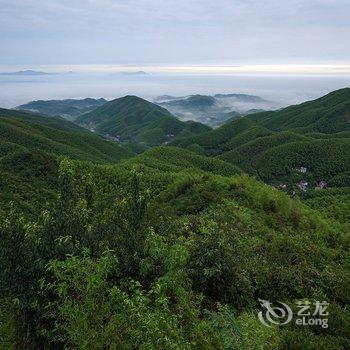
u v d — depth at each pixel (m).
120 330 6.00
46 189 45.06
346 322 8.99
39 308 6.79
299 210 24.81
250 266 11.19
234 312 9.15
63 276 6.40
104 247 8.22
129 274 8.48
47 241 7.51
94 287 6.27
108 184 39.16
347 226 27.95
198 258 9.84
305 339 8.13
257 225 18.80
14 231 7.51
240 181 27.53
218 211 19.55
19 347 6.90
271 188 28.25
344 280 11.41
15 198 34.44
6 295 7.27
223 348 7.03
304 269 11.83
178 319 7.66
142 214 9.34
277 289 10.43
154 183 39.00
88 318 6.03
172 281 8.03
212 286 9.59
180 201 23.11
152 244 8.51
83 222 8.49
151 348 5.76
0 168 49.44
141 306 6.45
